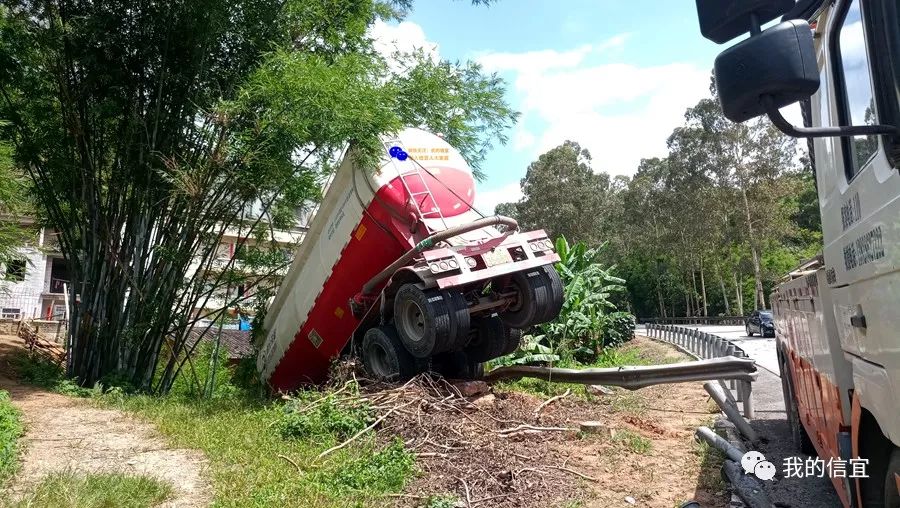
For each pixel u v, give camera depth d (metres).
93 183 10.80
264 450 6.39
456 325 7.77
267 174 10.38
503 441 6.72
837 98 3.32
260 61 10.63
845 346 3.54
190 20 10.05
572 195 52.75
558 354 13.96
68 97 10.32
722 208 43.97
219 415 8.08
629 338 22.03
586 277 16.25
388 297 8.66
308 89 8.87
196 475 5.68
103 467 5.79
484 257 7.97
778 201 42.47
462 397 7.79
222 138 9.82
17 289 27.83
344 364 8.69
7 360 13.80
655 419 8.34
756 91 2.16
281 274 12.05
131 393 10.18
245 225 11.96
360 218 8.88
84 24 9.95
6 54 10.28
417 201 8.48
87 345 10.94
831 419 4.24
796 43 2.14
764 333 24.73
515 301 8.60
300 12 10.80
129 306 11.02
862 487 3.28
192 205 10.40
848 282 3.35
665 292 62.91
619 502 5.34
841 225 3.49
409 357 8.45
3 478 5.18
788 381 6.97
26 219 18.31
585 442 7.01
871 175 2.83
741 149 42.47
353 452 6.32
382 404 7.38
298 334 10.47
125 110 10.68
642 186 53.97
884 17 2.18
